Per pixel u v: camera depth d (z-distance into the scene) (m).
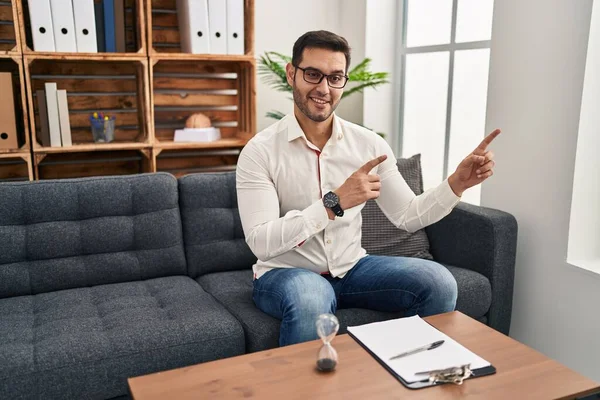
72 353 1.57
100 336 1.64
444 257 2.36
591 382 1.20
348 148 1.93
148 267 2.17
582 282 2.09
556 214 2.17
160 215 2.20
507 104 2.36
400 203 1.92
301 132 1.85
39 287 2.03
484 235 2.17
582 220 2.14
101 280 2.11
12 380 1.49
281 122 1.92
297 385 1.19
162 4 3.02
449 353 1.30
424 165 3.25
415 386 1.17
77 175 3.03
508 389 1.17
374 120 3.41
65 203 2.08
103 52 2.71
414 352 1.31
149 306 1.88
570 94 2.08
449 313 1.57
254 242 1.69
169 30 3.06
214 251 2.27
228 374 1.24
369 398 1.14
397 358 1.28
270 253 1.66
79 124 2.97
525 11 2.24
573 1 2.04
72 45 2.61
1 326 1.73
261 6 3.25
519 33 2.28
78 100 2.95
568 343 2.17
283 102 3.41
